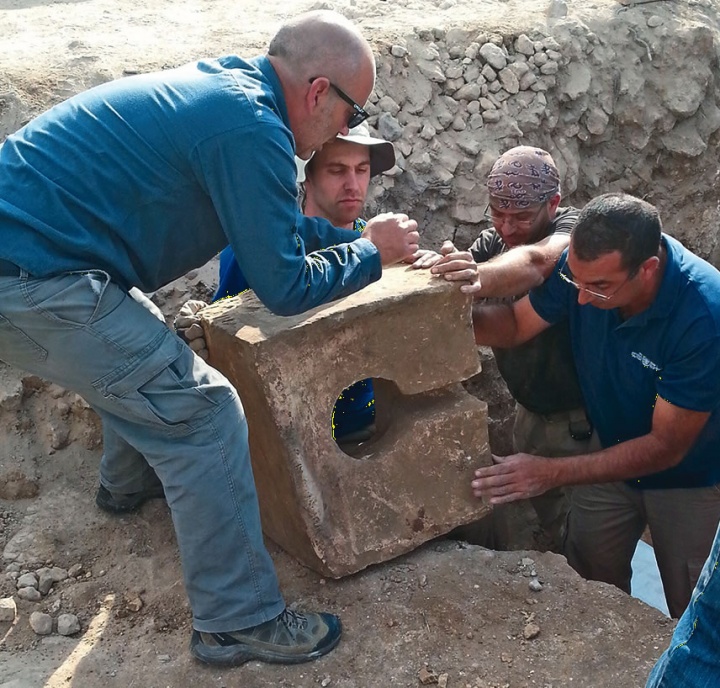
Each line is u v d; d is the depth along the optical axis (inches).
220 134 78.7
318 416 98.4
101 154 80.7
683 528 122.8
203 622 92.4
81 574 109.3
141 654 97.0
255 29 180.7
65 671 94.5
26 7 215.9
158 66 154.9
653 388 113.7
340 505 101.7
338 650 95.6
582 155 188.4
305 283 84.5
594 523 131.1
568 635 97.8
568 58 179.8
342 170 117.0
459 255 103.0
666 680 66.4
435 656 95.0
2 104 139.4
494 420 163.9
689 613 66.6
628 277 101.3
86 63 152.3
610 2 197.5
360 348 98.5
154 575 108.5
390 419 109.3
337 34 85.0
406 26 173.9
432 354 102.6
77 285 80.6
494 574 106.2
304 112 86.9
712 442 115.7
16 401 123.6
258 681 91.7
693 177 199.2
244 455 90.1
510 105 172.1
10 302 80.2
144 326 84.5
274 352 93.7
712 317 103.8
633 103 187.0
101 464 114.0
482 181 167.0
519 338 120.6
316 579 105.3
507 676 92.7
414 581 104.7
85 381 84.6
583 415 132.1
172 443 88.0
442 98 168.4
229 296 115.6
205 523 88.4
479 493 108.9
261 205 79.8
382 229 96.3
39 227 79.5
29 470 120.9
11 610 101.1
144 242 84.5
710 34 192.7
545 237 122.9
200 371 87.8
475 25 177.0
